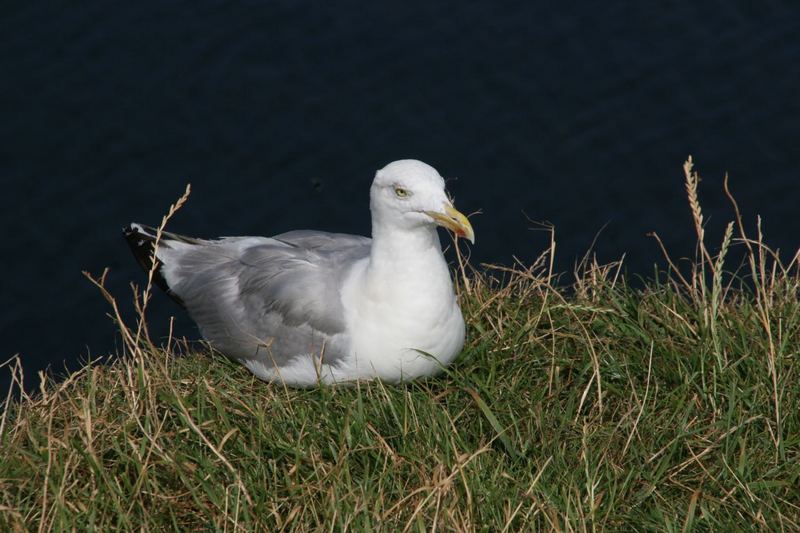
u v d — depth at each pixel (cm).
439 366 1067
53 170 1897
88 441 938
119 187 1878
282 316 1096
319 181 1889
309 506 925
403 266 1017
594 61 2045
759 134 1923
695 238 1773
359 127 1962
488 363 1097
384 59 2061
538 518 913
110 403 1039
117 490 935
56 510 902
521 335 1114
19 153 1917
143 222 1827
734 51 2052
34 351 1647
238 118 1978
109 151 1925
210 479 948
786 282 1142
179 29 2111
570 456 974
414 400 1038
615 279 1177
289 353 1092
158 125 1964
